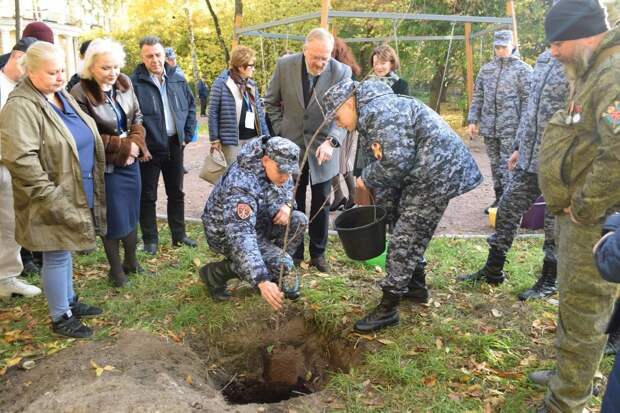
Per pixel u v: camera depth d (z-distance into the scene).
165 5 24.78
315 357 3.89
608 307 2.53
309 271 4.63
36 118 3.18
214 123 5.30
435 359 3.30
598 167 2.28
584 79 2.48
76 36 28.67
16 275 4.14
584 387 2.65
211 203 3.75
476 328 3.71
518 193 4.08
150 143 4.80
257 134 5.64
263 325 3.94
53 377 3.07
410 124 3.21
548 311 3.94
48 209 3.23
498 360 3.34
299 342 3.97
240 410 2.86
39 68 3.16
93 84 3.90
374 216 3.64
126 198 4.15
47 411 2.71
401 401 2.98
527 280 4.43
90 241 3.43
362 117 3.21
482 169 9.68
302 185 4.79
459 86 17.41
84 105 3.88
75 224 3.33
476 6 12.62
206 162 5.29
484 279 4.40
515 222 4.16
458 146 3.34
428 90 17.62
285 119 4.63
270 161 3.55
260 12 19.56
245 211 3.49
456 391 3.07
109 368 3.14
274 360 3.83
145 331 3.64
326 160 4.39
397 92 5.80
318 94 4.43
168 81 5.01
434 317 3.83
